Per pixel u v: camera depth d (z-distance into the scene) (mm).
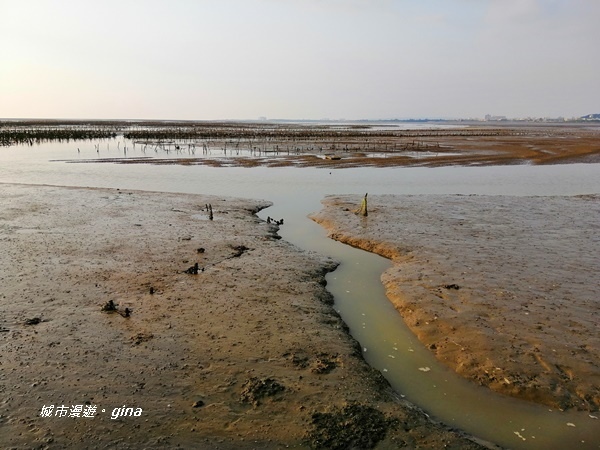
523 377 7863
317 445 6121
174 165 38594
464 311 10336
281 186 28969
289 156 44812
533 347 8688
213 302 10664
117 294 10945
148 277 12180
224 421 6496
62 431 6141
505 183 30500
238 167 37312
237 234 17156
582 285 11664
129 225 17891
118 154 48375
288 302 10906
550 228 17734
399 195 25219
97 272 12422
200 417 6555
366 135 81875
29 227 17203
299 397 7148
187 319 9703
